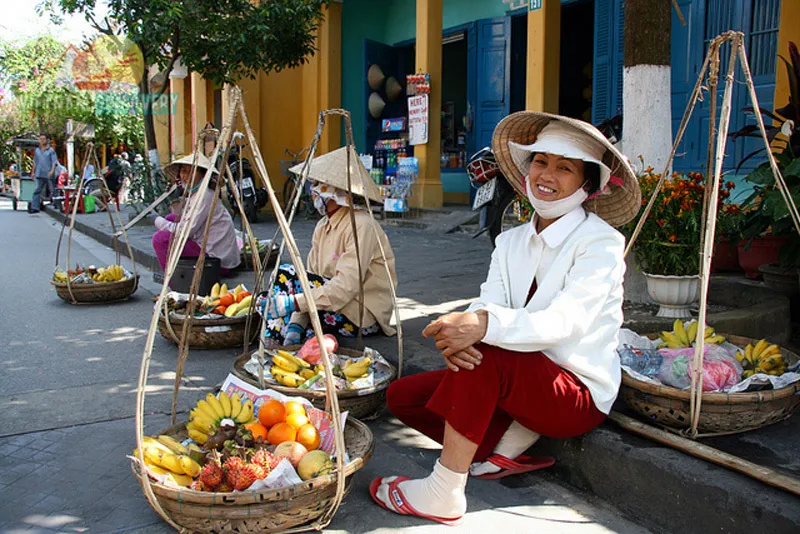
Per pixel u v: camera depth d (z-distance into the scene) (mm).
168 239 5664
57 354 4062
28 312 5180
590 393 2373
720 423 2393
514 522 2303
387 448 2875
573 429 2383
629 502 2379
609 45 8914
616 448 2422
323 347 2127
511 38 10828
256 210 11398
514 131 2576
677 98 7711
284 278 3787
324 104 12719
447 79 13203
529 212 4777
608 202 2553
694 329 3029
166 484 2066
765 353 2816
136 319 4965
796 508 1948
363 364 3131
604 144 2258
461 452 2201
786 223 3838
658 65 4320
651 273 3885
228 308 4168
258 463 2148
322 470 2188
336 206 3850
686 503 2188
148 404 3246
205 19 9438
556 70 9148
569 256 2352
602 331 2369
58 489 2441
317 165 3727
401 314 4758
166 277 2182
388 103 13266
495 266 2643
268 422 2461
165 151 18859
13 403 3236
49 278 6789
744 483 2096
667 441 2367
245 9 9680
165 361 3920
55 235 11016
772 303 4039
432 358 3695
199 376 3650
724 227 3912
